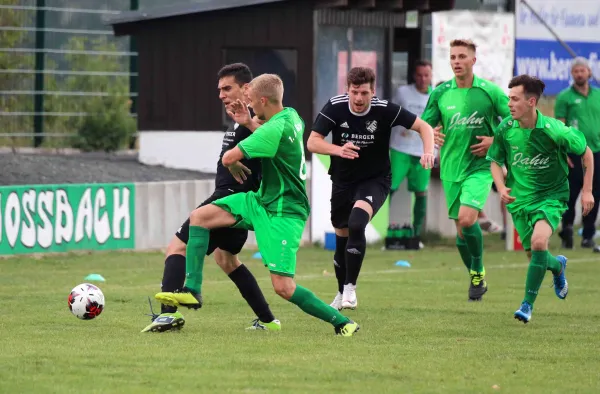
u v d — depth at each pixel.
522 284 29.14
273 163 19.03
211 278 29.80
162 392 14.72
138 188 36.22
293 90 40.78
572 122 39.28
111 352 17.66
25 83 43.72
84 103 45.50
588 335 20.41
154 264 32.84
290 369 16.45
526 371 16.73
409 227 39.69
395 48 43.78
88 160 42.81
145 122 43.69
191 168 42.91
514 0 43.81
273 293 26.59
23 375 15.74
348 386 15.35
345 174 23.52
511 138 22.23
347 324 19.84
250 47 41.09
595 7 47.75
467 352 18.33
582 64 39.09
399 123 23.03
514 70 44.62
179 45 42.75
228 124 42.34
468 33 41.62
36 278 28.94
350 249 22.83
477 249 25.28
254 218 19.31
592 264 34.56
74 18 44.84
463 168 25.86
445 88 26.12
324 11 40.00
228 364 16.77
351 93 22.86
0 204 32.50
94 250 35.03
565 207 22.42
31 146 44.16
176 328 20.03
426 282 29.33
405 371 16.50
